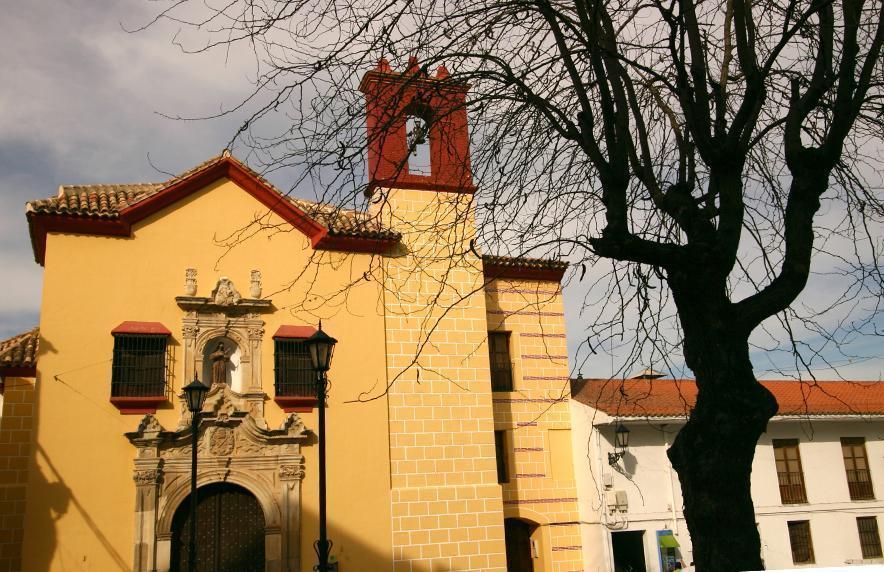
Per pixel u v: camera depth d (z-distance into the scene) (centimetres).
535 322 2520
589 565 2317
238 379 1967
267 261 2050
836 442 2664
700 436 638
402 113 736
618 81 721
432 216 2212
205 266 1988
